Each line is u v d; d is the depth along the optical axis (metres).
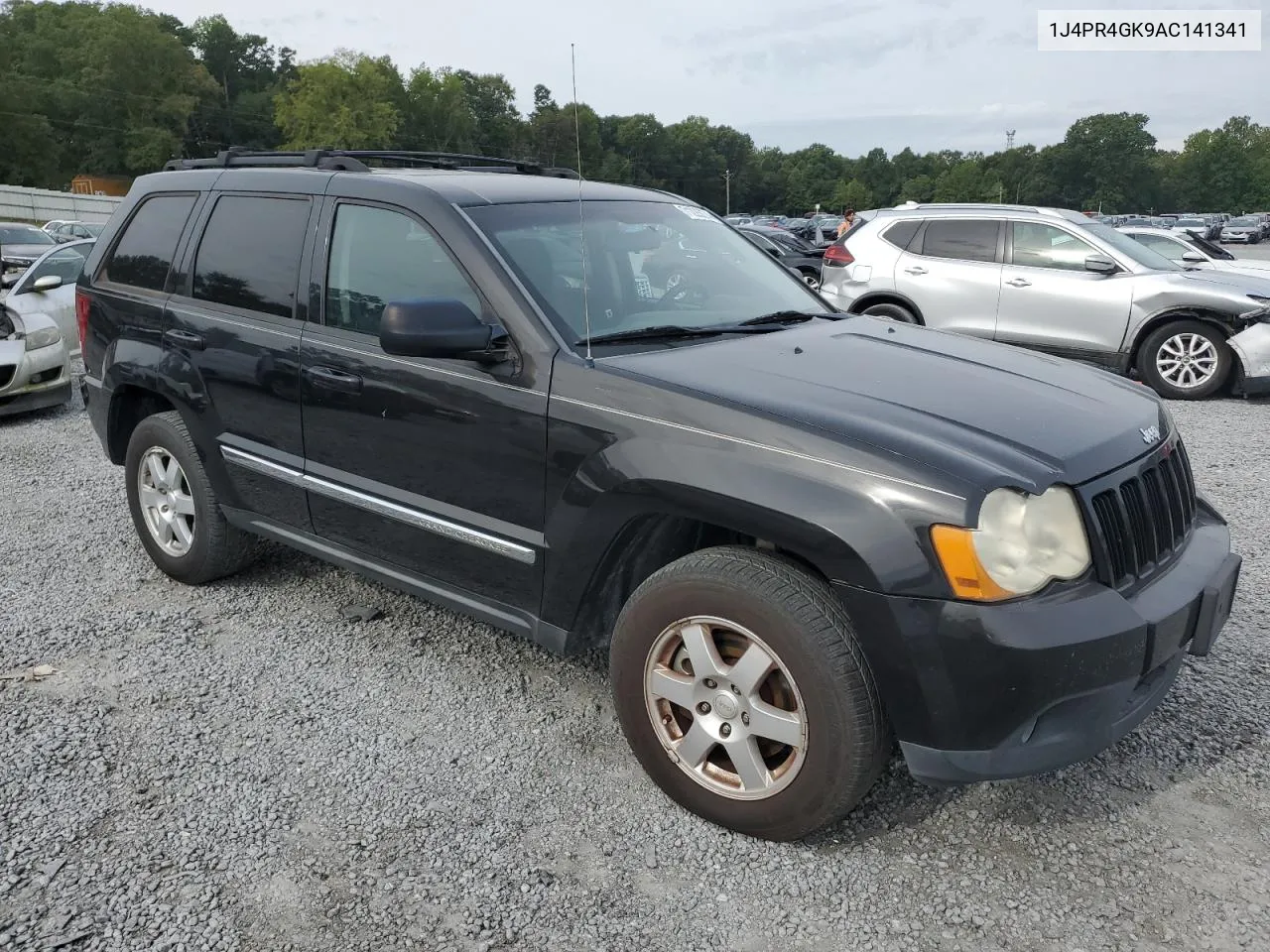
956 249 9.69
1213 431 7.71
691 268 3.78
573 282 3.30
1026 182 138.12
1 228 20.27
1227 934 2.41
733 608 2.63
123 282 4.52
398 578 3.60
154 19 106.06
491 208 3.43
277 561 4.86
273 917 2.49
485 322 3.16
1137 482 2.70
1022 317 9.41
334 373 3.53
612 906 2.53
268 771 3.12
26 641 4.01
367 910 2.51
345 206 3.67
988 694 2.38
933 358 3.31
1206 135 144.50
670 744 2.88
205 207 4.22
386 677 3.73
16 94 89.56
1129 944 2.39
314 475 3.71
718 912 2.51
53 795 2.98
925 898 2.55
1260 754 3.17
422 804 2.95
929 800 2.96
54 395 8.36
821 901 2.55
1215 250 13.81
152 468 4.46
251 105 127.12
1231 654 3.84
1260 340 8.60
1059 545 2.46
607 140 132.88
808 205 164.88
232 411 3.97
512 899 2.55
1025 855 2.72
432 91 114.00
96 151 98.25
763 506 2.54
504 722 3.41
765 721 2.65
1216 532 3.06
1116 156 134.25
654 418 2.78
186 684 3.66
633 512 2.81
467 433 3.17
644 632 2.84
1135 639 2.46
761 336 3.40
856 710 2.49
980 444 2.55
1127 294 9.03
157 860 2.70
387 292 3.46
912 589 2.39
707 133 151.50
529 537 3.09
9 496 6.04
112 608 4.33
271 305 3.83
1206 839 2.77
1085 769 3.11
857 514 2.44
